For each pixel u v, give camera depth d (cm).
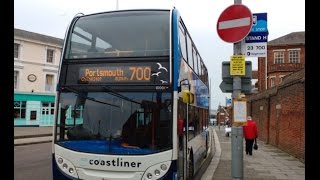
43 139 2822
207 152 1752
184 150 830
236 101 729
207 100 1736
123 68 745
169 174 698
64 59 777
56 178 745
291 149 1672
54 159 751
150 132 713
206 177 1132
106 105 739
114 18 797
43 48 4619
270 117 2273
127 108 729
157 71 734
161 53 743
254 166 1348
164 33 759
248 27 707
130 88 735
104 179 715
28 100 4416
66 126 751
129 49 755
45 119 4622
